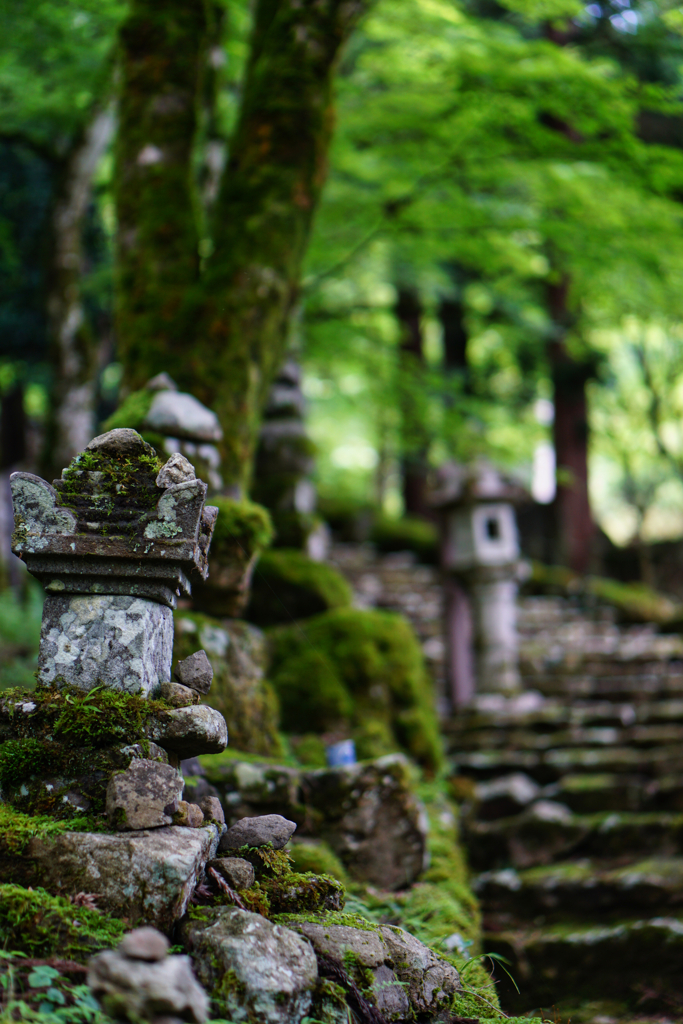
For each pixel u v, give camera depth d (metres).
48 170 9.41
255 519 3.84
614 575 14.14
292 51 4.79
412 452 11.68
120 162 4.79
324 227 8.37
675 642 8.48
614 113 5.86
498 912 4.38
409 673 5.30
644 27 6.67
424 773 5.08
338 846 3.44
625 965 3.75
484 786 5.45
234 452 4.23
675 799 5.19
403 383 10.09
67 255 8.56
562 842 4.88
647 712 6.39
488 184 7.39
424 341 15.26
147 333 4.38
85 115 8.11
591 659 8.07
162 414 3.88
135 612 2.22
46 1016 1.66
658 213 6.47
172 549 2.19
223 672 3.77
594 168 6.55
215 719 2.26
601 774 5.61
